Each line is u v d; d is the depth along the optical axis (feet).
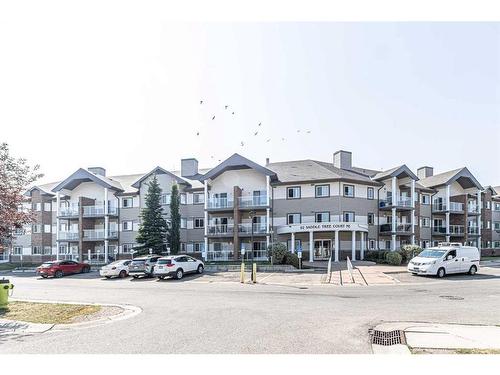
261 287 66.74
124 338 31.01
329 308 43.60
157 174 146.82
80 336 32.22
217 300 51.06
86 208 151.94
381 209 135.44
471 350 26.35
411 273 86.07
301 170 138.00
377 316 38.65
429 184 157.38
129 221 150.61
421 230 150.61
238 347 27.68
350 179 126.93
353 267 101.91
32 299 56.34
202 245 140.87
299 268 99.09
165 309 44.86
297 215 129.80
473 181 157.28
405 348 26.94
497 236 183.62
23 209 53.36
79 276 106.52
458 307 43.78
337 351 26.58
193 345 28.40
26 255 162.81
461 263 82.79
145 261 95.40
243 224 131.23
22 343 30.22
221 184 139.33
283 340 29.50
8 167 49.11
